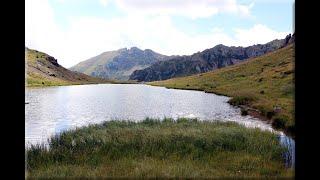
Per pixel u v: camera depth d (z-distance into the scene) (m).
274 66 116.56
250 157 13.80
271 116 34.75
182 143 15.71
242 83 99.25
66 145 16.28
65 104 56.47
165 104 57.22
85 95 82.12
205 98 71.06
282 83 76.19
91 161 13.16
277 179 10.75
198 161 13.28
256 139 17.02
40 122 34.09
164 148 15.11
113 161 13.17
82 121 35.47
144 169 11.40
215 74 140.62
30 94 82.69
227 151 15.09
